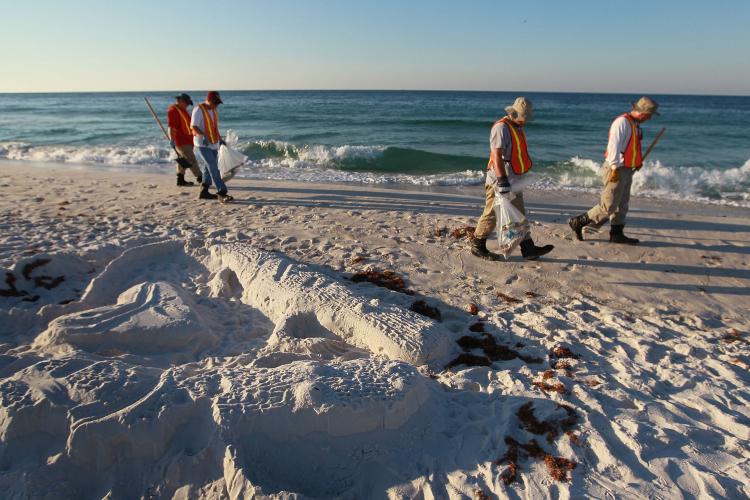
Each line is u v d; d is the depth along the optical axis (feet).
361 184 38.78
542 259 19.70
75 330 11.75
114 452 8.18
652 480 8.45
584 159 52.21
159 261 17.46
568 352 12.73
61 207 25.02
